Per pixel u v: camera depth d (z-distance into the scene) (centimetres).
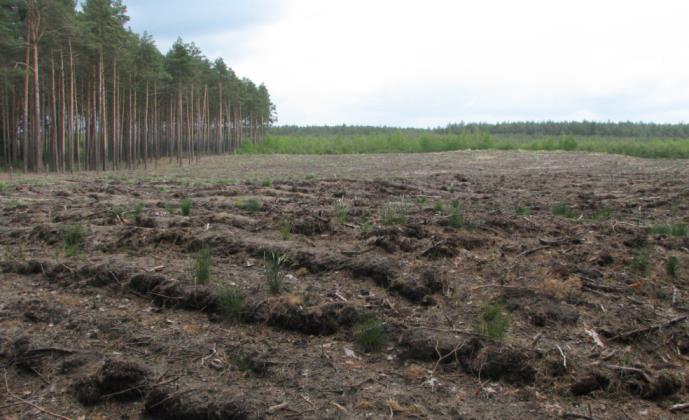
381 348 389
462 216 707
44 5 2870
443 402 330
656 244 595
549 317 423
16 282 514
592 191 1270
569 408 328
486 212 827
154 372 352
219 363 368
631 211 898
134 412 328
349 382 347
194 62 5078
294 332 414
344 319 417
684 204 970
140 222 698
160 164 4697
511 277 495
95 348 389
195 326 423
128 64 3975
